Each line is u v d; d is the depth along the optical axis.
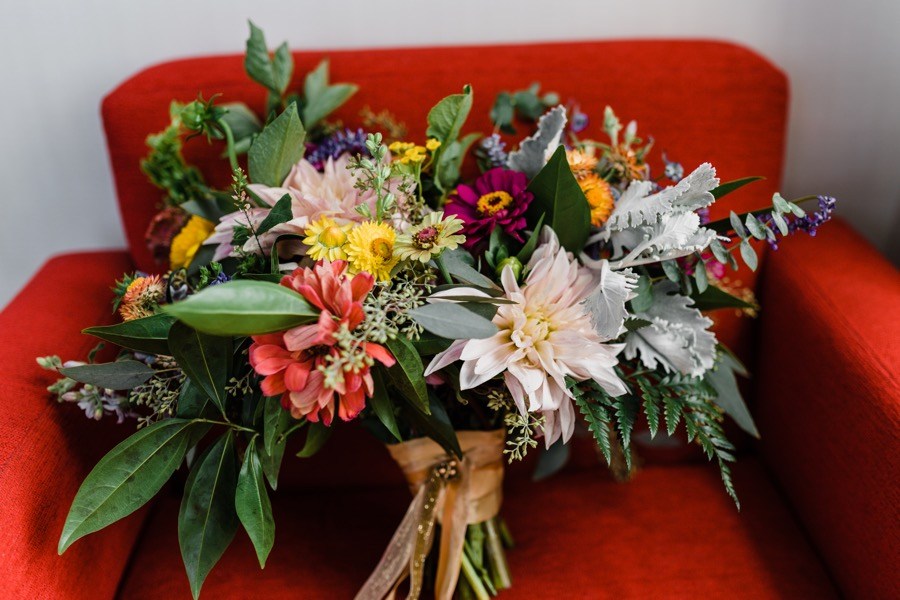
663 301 0.68
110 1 1.01
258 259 0.65
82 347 0.82
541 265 0.61
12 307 0.88
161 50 1.05
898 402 0.68
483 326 0.54
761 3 1.03
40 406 0.71
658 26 1.05
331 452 0.97
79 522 0.57
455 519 0.77
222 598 0.79
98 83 1.06
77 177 1.11
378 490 0.98
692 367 0.67
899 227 1.12
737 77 0.91
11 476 0.63
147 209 0.95
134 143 0.92
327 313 0.52
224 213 0.77
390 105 0.92
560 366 0.60
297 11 1.04
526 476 0.98
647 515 0.89
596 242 0.68
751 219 0.62
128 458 0.60
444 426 0.66
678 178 0.72
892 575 0.68
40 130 1.07
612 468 0.92
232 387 0.61
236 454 0.67
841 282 0.86
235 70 0.94
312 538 0.88
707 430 0.67
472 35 1.06
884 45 1.02
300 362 0.54
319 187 0.69
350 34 1.05
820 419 0.81
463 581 0.80
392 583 0.76
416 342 0.59
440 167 0.73
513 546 0.86
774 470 0.94
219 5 1.03
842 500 0.76
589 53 0.94
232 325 0.49
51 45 1.03
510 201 0.66
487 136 0.93
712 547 0.83
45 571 0.64
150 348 0.61
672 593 0.78
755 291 0.99
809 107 1.08
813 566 0.80
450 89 0.92
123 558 0.81
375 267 0.58
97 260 1.03
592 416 0.62
